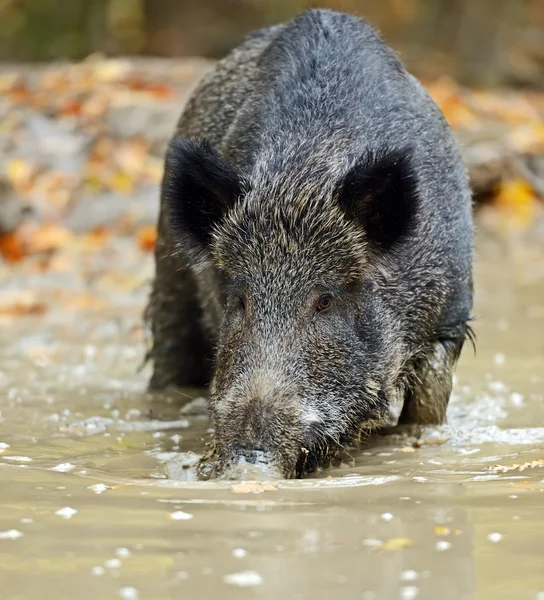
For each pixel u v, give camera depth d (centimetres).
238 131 1124
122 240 2167
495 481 836
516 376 1309
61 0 4344
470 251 1123
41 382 1345
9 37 4303
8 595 596
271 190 937
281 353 878
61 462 932
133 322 1714
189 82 2691
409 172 944
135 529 706
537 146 2603
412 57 4072
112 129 2453
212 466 858
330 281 909
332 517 728
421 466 903
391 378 980
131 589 600
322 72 1085
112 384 1349
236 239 928
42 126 2459
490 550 659
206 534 692
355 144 1015
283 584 604
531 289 1928
